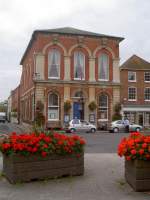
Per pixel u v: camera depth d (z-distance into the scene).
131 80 51.12
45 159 8.98
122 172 10.19
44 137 9.20
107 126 43.03
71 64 43.84
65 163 9.38
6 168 9.37
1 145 9.19
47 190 8.02
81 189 8.12
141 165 7.90
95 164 11.73
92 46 44.69
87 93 44.25
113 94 45.28
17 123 68.88
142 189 7.90
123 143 8.59
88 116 44.09
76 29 46.97
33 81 43.41
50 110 42.78
